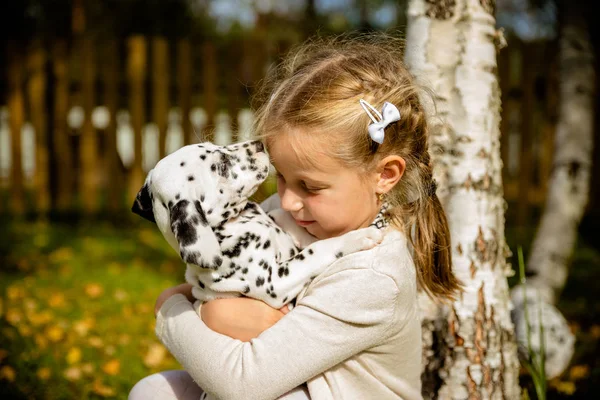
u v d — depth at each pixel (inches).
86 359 162.4
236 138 116.4
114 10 460.1
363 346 74.4
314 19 573.0
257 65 326.6
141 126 323.0
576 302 214.8
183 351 78.5
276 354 72.7
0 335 171.9
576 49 184.7
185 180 79.7
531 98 317.4
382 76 81.5
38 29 383.6
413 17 104.3
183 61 321.7
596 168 339.6
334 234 81.1
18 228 297.3
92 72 315.6
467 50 101.7
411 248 92.4
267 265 79.5
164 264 259.9
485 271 102.1
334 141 75.4
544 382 105.7
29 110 322.7
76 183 350.6
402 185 83.3
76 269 243.1
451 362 100.5
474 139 102.0
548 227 181.3
